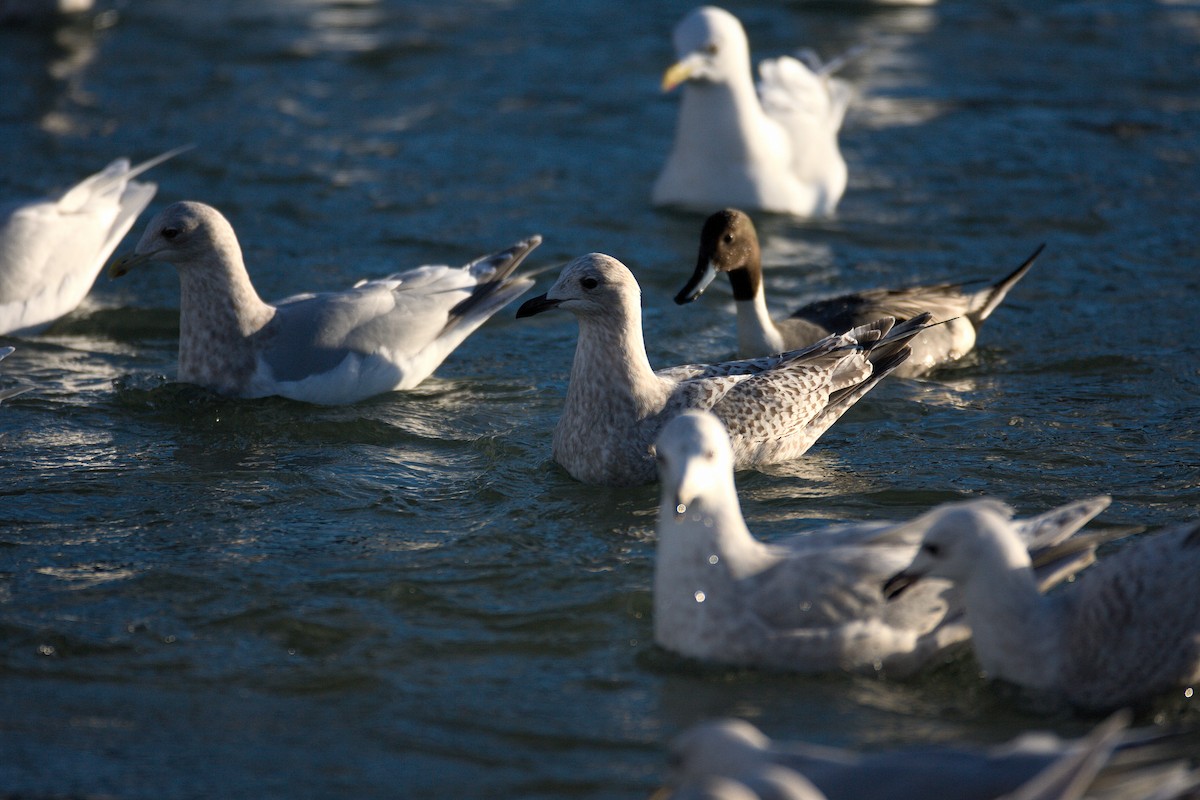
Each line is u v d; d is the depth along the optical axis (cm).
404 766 883
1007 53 2819
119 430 1438
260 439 1423
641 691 965
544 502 1277
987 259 1944
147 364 1617
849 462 1362
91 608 1075
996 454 1371
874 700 955
